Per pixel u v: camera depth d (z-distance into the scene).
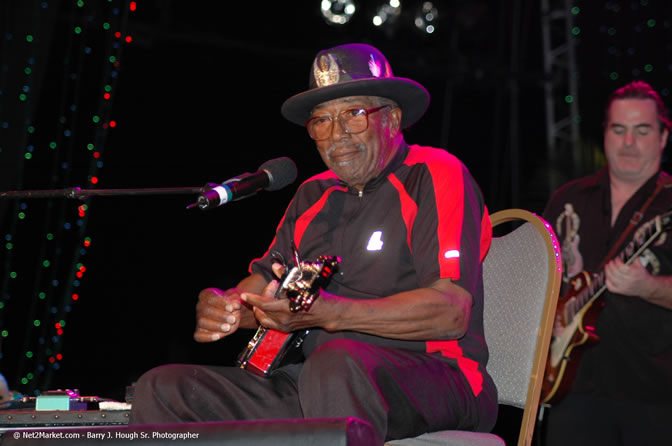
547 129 7.04
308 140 8.59
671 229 3.36
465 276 2.11
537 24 7.48
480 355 2.24
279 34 8.13
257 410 2.14
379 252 2.27
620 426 3.30
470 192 2.27
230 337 8.45
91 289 8.27
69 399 2.19
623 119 3.54
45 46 5.88
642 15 6.50
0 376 3.24
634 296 3.29
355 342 1.96
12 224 6.47
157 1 7.10
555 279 2.28
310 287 1.84
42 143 7.33
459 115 8.09
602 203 3.61
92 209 8.19
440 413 2.00
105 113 7.10
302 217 2.51
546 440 3.40
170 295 8.53
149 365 8.43
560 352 3.35
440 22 7.68
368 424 1.56
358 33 7.77
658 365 3.24
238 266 8.66
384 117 2.37
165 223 8.48
